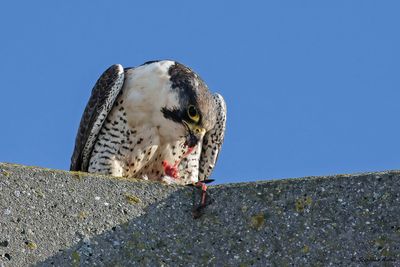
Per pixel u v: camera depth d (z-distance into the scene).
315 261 9.44
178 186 10.09
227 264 9.61
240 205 9.89
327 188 9.72
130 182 9.98
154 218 9.84
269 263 9.55
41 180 9.70
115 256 9.56
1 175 9.59
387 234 9.36
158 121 14.88
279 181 9.91
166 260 9.62
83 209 9.70
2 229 9.33
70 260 9.41
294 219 9.68
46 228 9.48
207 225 9.83
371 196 9.57
